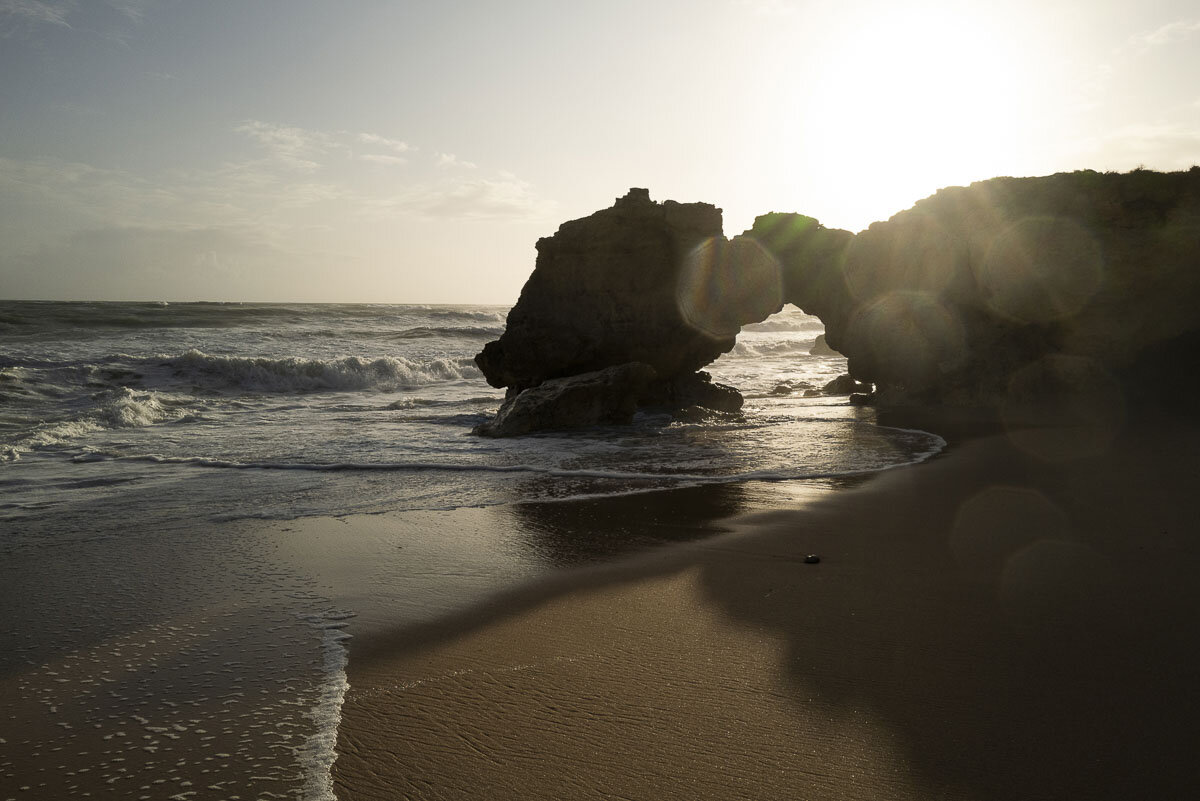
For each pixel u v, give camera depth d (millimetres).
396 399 23672
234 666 4836
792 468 11523
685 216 20125
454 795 3406
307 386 26344
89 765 3717
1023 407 18234
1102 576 6000
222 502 9672
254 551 7477
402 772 3605
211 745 3885
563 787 3441
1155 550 6641
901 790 3338
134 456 13172
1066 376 18312
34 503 9625
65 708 4301
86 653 5059
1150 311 17688
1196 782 3283
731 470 11562
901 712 4008
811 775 3480
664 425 17375
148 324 45219
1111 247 17594
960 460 11727
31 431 15734
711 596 5957
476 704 4258
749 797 3326
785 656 4777
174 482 11008
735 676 4520
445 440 15250
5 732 4039
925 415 18016
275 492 10266
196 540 7883
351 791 3461
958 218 19828
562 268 20156
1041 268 18297
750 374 33344
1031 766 3465
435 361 29922
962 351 20000
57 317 42625
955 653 4695
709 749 3725
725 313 21062
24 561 7137
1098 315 18188
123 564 7051
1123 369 18125
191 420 18688
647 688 4398
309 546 7641
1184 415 15859
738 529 8039
